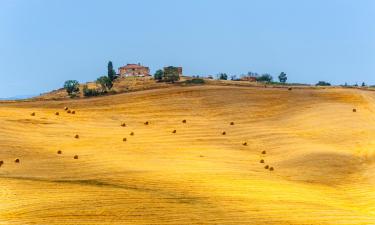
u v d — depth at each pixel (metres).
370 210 115.12
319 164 144.88
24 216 95.31
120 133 167.38
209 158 147.75
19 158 136.00
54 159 136.88
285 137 170.12
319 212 108.69
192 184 122.06
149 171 130.75
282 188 125.19
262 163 146.88
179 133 170.88
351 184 132.88
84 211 99.25
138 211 101.06
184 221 97.38
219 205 107.88
